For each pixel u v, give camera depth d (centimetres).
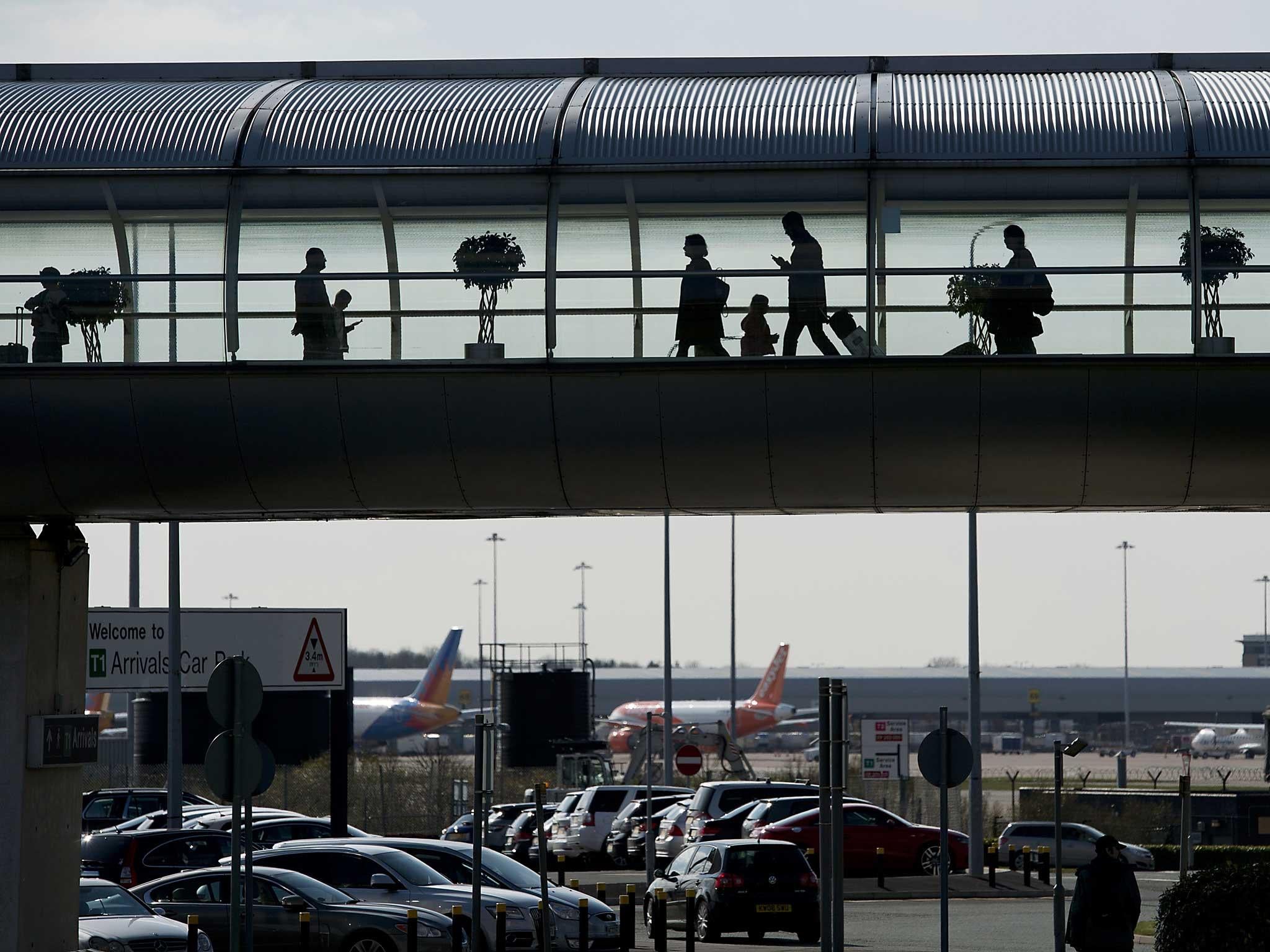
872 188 6009
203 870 8012
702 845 10150
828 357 5950
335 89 6531
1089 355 5903
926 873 14212
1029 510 6431
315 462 6169
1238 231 5944
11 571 6500
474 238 6138
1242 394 5894
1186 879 6781
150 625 14512
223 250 6194
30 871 6378
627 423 6047
